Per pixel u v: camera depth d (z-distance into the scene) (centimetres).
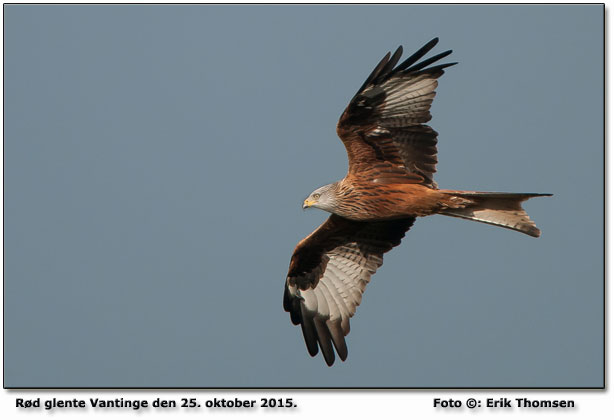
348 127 1438
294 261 1678
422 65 1402
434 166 1455
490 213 1426
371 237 1659
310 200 1502
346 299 1675
